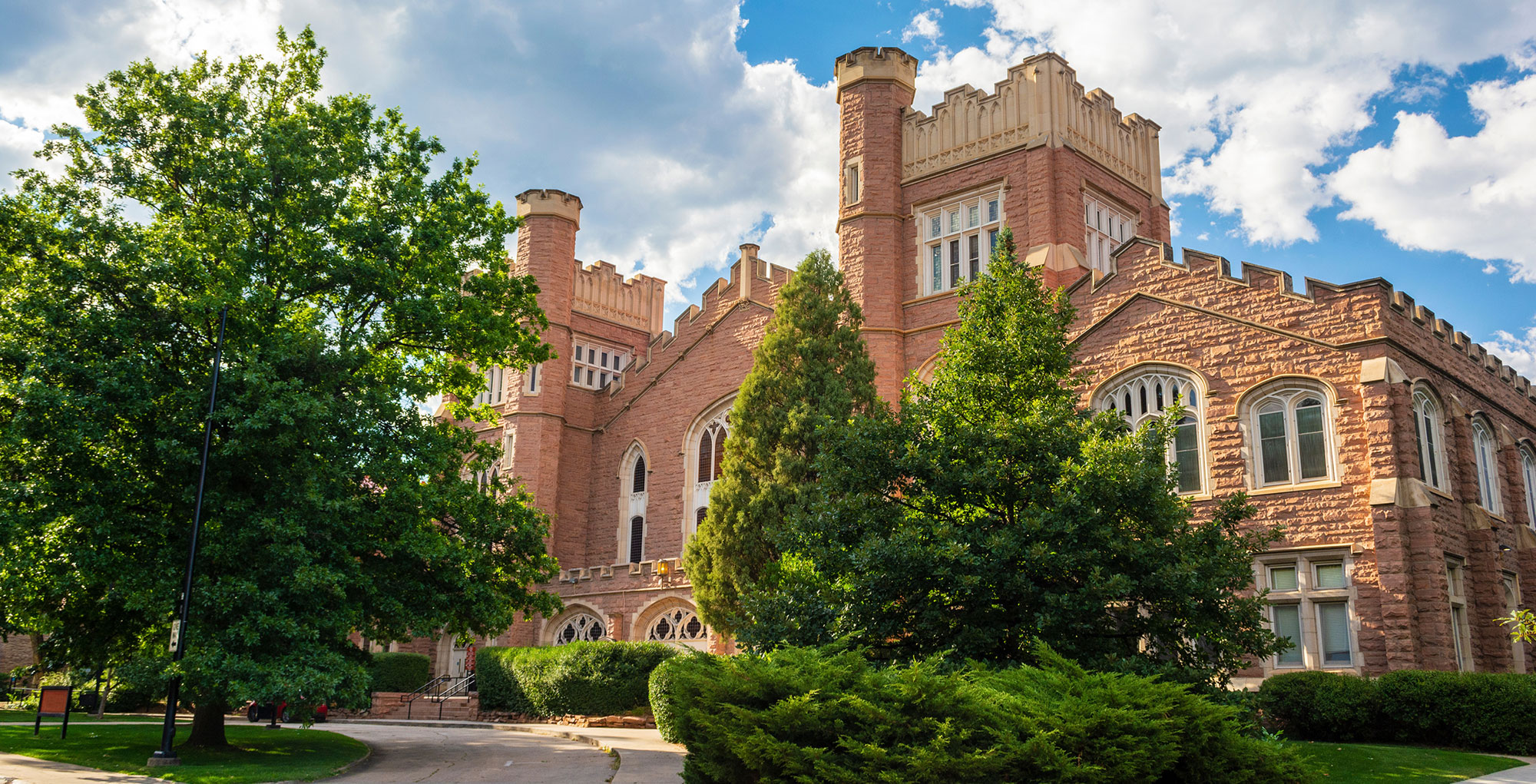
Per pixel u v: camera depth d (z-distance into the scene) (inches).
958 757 406.0
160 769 634.8
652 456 1529.3
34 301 668.1
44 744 761.6
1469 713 719.7
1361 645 857.5
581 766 688.4
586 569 1400.1
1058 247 1181.7
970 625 565.3
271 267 768.3
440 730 1065.5
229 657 632.4
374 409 740.7
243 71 864.9
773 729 444.5
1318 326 927.7
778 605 628.7
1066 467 588.4
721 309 1482.5
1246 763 448.5
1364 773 602.2
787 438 961.5
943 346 730.2
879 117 1322.6
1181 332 1002.1
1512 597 1008.9
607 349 1894.7
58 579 668.1
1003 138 1248.8
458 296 853.8
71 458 672.4
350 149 831.1
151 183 794.8
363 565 781.3
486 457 915.4
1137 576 553.6
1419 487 855.1
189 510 722.8
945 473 596.4
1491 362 1099.3
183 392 683.4
